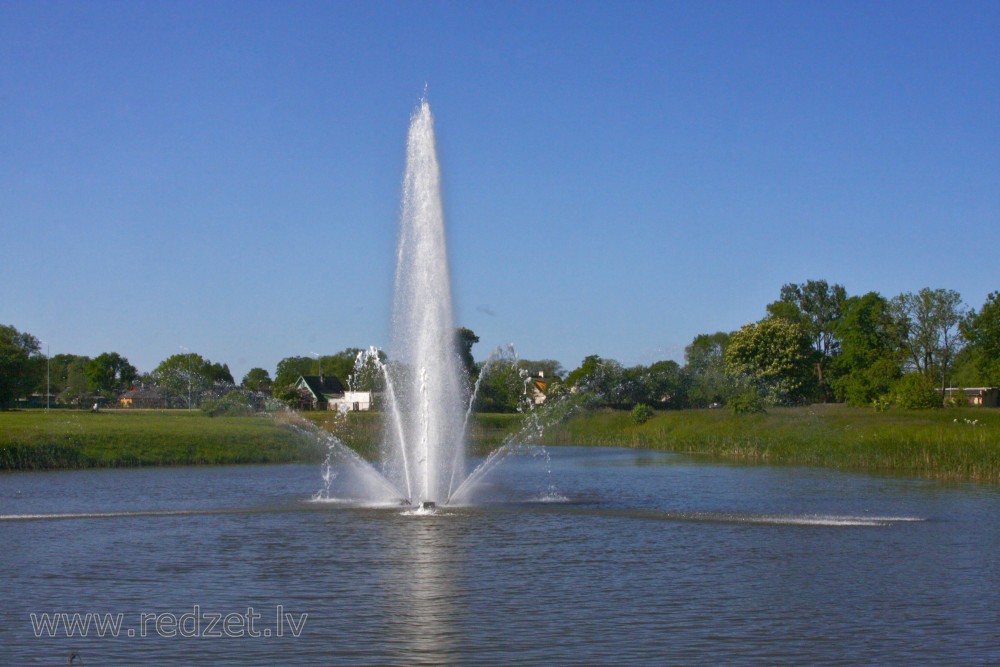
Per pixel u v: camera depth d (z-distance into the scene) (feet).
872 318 433.48
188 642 53.67
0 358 428.56
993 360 362.94
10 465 174.70
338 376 593.01
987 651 51.60
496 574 71.36
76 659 50.80
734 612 59.67
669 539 87.66
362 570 72.79
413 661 49.96
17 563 75.77
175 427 222.69
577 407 297.33
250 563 75.66
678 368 326.65
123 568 73.56
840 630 55.57
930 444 164.76
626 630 55.52
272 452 198.39
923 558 77.97
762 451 200.13
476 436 249.55
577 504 114.21
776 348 380.78
